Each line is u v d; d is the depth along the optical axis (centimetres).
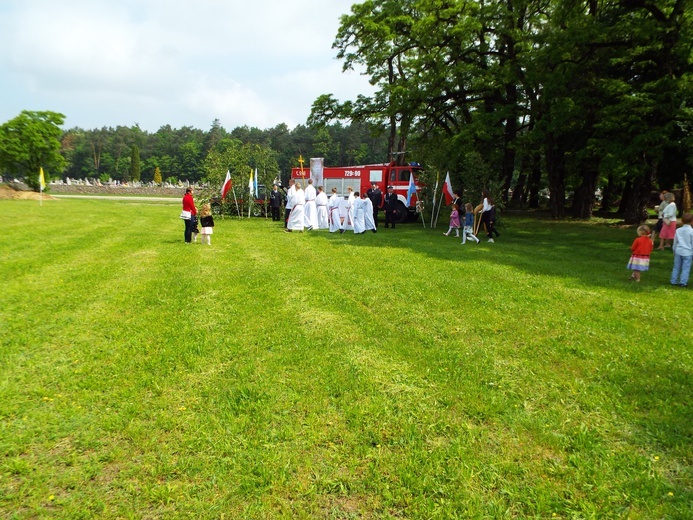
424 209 2297
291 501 314
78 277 955
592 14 2141
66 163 4441
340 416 419
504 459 362
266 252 1339
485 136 2436
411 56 3005
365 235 1847
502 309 764
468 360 550
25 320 671
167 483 328
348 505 311
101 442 375
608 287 953
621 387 484
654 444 384
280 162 9888
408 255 1310
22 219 2162
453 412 434
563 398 463
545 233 2000
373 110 3088
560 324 690
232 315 709
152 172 11612
